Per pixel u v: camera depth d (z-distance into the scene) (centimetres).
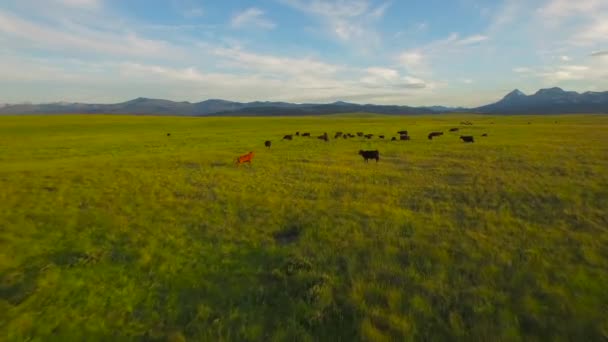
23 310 820
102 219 1472
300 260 1030
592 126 7144
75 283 942
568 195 1639
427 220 1363
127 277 978
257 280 942
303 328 729
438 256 1026
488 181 2023
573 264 943
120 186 2094
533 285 846
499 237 1156
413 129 7669
